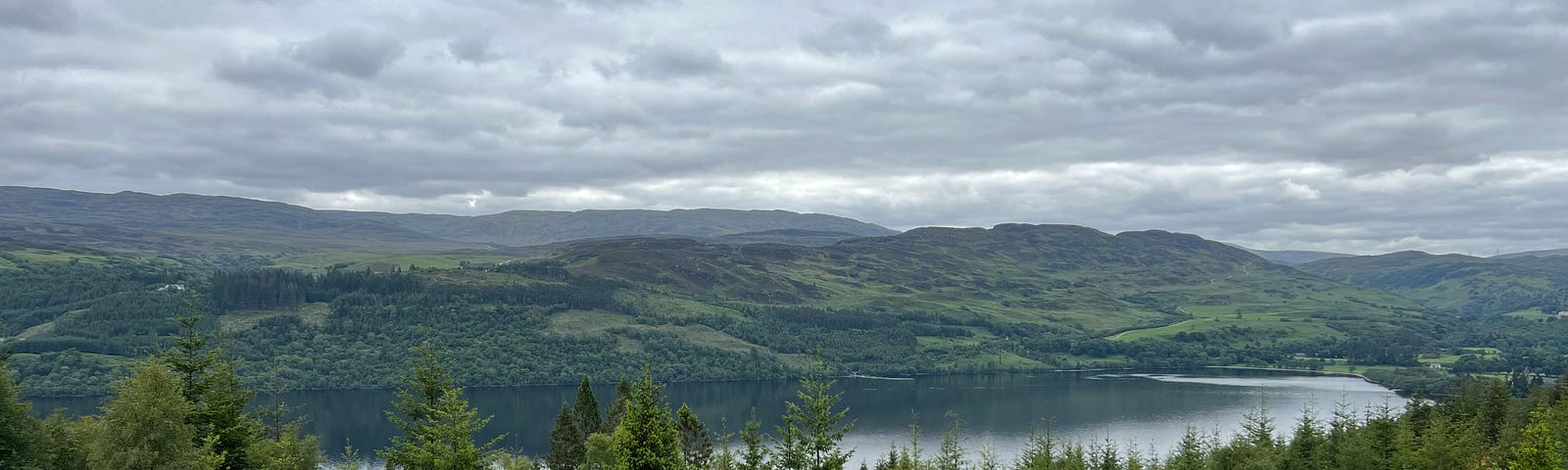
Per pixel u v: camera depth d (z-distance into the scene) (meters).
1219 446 182.00
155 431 89.25
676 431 88.62
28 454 86.12
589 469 150.50
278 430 130.25
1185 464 165.38
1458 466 142.12
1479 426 175.50
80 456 91.00
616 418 164.62
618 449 86.25
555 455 163.62
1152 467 181.25
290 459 109.62
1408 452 145.25
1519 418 173.12
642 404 87.00
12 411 85.56
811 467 93.19
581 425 167.00
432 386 106.38
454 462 98.38
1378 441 149.75
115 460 86.81
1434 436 148.88
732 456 112.56
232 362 108.75
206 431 98.94
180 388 94.94
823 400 94.69
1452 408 191.62
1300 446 154.75
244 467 100.69
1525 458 100.88
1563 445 119.56
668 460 86.38
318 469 131.62
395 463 104.25
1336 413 183.75
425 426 102.12
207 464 91.12
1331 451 151.38
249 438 103.19
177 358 100.62
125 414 89.12
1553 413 145.62
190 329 104.19
